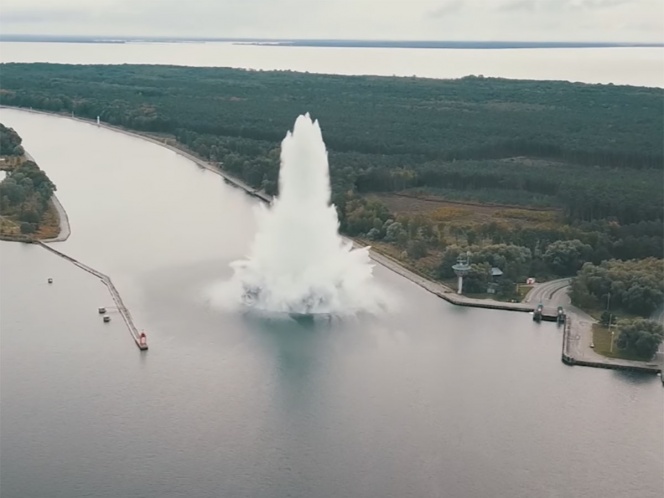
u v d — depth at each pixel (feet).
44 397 642.63
